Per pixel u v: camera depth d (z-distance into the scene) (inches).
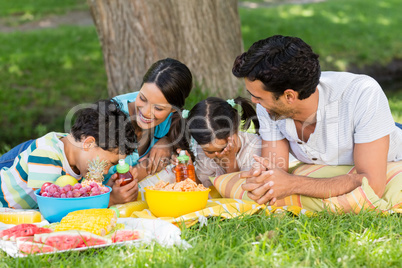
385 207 111.0
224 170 136.8
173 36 204.5
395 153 124.6
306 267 83.2
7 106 306.5
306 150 124.4
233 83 215.0
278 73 103.3
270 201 113.6
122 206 119.3
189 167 128.2
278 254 87.7
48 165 119.7
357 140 114.2
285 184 111.0
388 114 113.4
